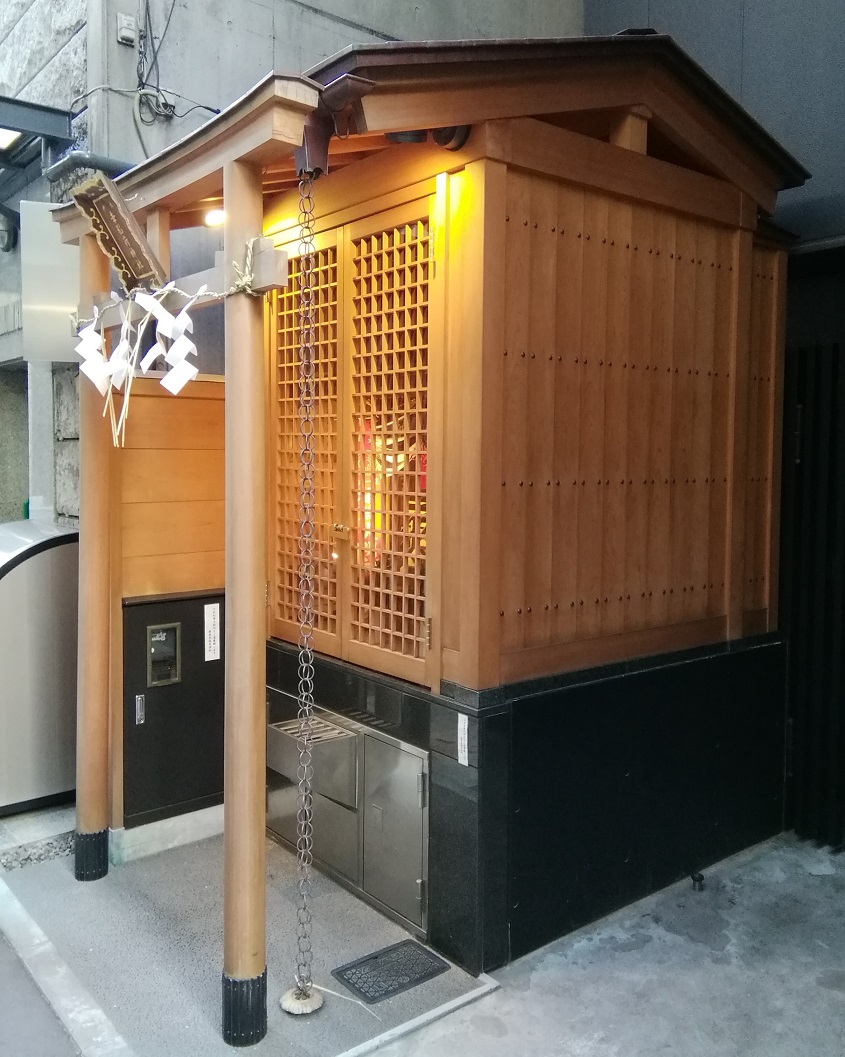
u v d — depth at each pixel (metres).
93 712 3.36
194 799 3.74
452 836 2.84
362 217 3.16
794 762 3.90
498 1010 2.63
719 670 3.54
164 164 2.73
